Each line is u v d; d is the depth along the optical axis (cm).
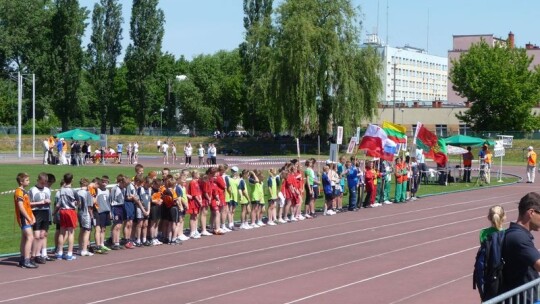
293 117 7444
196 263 1805
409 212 3050
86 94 10131
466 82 9369
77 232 2312
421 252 1978
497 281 827
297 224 2648
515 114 9125
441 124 10300
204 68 10856
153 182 2139
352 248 2052
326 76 7450
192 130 10669
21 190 1738
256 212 2552
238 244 2138
